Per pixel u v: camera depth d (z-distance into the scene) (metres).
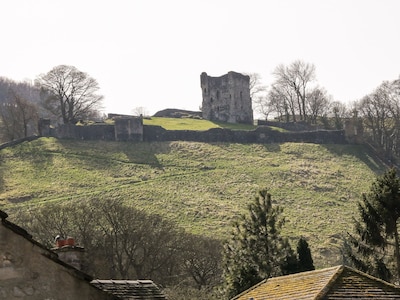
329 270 48.47
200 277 152.50
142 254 153.88
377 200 97.25
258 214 108.12
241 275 100.50
